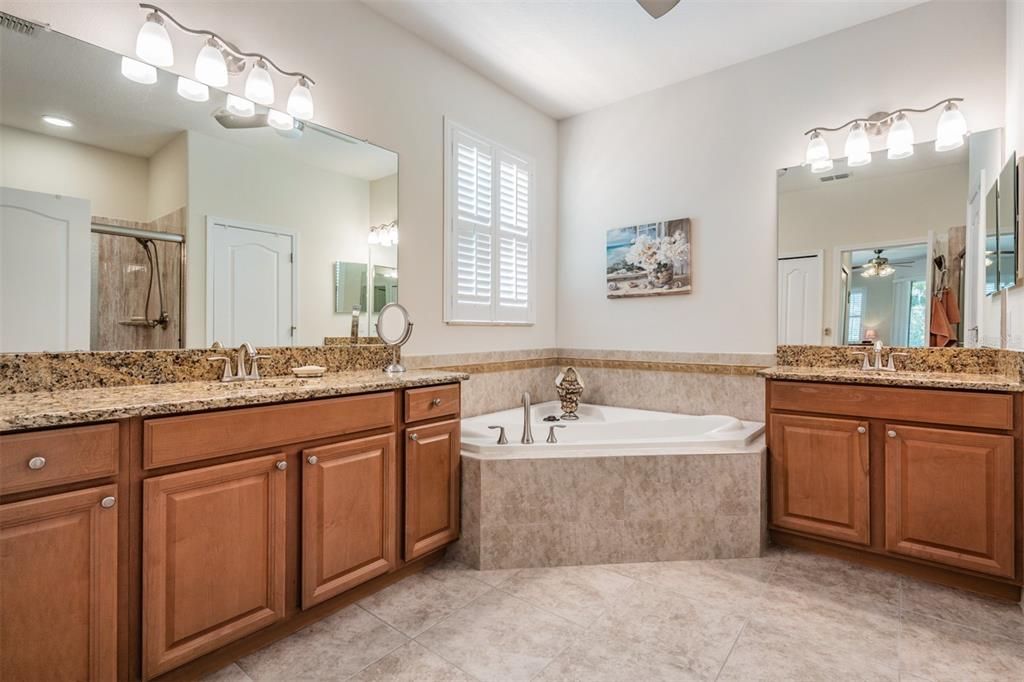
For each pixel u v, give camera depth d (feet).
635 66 10.62
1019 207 6.91
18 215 5.37
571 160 13.07
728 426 9.29
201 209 6.77
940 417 6.95
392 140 9.13
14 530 3.92
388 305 8.67
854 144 8.91
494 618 6.27
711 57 10.28
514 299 11.84
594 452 8.00
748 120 10.39
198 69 6.43
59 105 5.65
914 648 5.62
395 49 9.19
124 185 6.11
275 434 5.55
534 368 12.53
